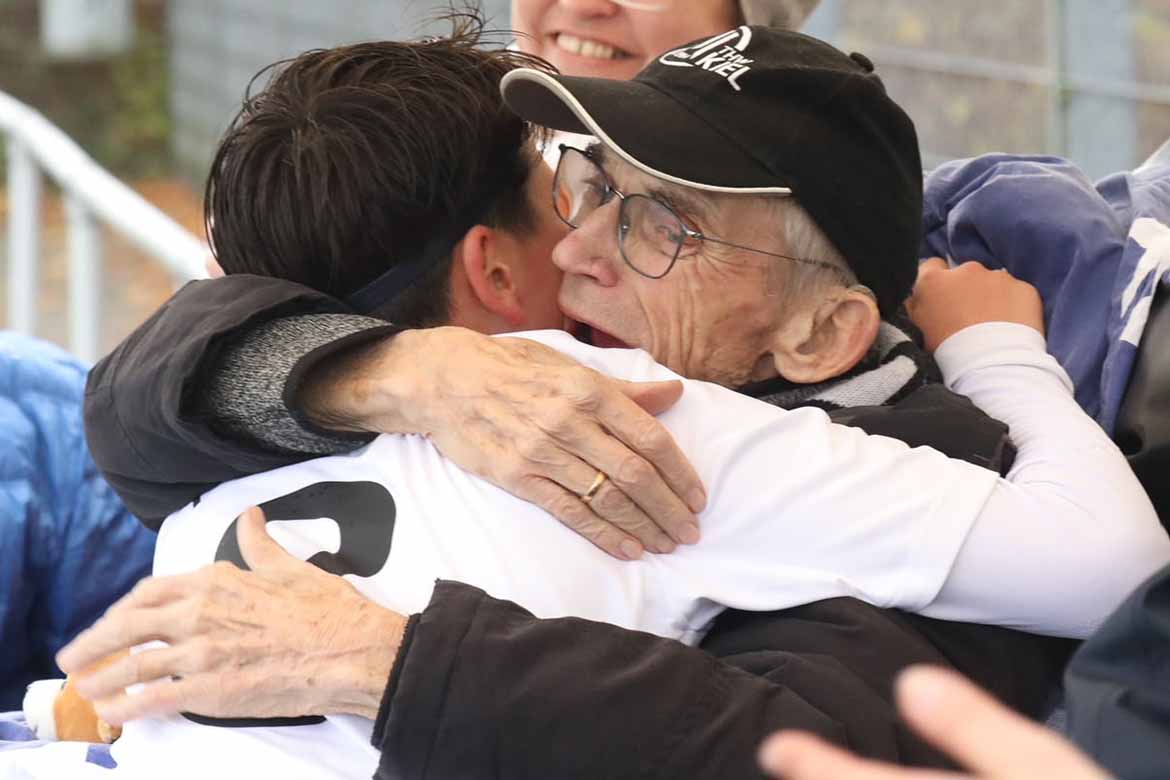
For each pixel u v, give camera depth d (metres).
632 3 6.38
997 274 5.33
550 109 4.59
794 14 6.32
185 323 4.36
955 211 5.68
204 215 4.71
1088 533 4.09
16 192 10.24
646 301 4.65
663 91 4.57
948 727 2.47
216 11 22.86
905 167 4.73
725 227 4.55
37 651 6.35
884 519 4.03
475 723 3.70
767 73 4.52
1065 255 5.32
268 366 4.23
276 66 4.88
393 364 4.26
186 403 4.27
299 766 4.01
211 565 4.11
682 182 4.43
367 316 4.53
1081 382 5.07
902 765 3.82
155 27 25.78
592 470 4.01
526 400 4.05
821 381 4.70
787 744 2.64
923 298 5.31
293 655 3.92
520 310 4.75
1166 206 5.51
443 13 5.27
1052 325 5.25
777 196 4.53
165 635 4.09
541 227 4.75
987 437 4.45
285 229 4.50
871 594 4.06
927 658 3.99
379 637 3.88
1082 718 3.00
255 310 4.28
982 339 5.05
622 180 4.64
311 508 4.29
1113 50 8.65
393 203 4.43
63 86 25.39
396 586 4.07
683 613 4.12
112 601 6.32
